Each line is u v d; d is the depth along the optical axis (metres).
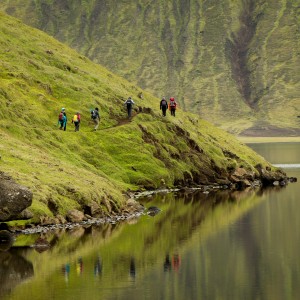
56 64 166.12
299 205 112.44
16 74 145.62
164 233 84.25
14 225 79.44
